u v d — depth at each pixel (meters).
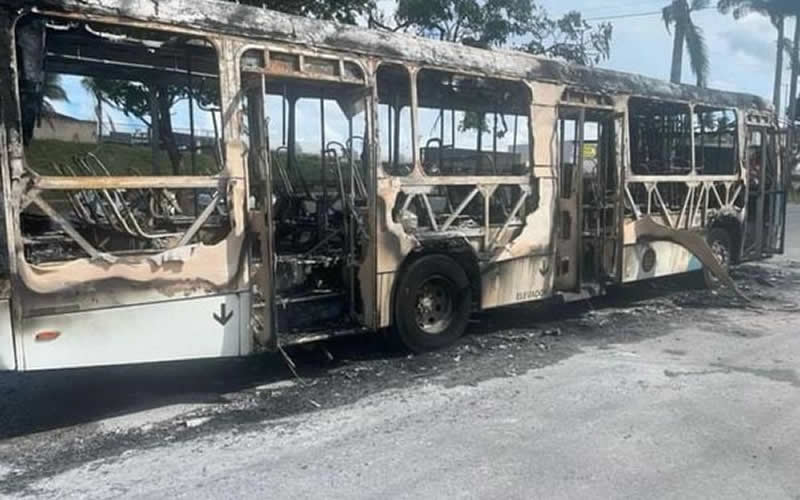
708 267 9.14
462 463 4.11
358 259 6.25
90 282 4.61
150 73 6.12
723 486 3.80
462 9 13.89
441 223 6.66
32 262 4.51
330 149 6.88
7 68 4.22
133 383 5.75
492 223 7.19
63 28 4.79
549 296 7.72
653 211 9.01
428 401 5.26
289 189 7.21
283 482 3.88
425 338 6.63
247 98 5.38
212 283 5.15
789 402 5.20
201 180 5.06
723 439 4.47
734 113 10.22
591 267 8.50
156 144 6.09
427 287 6.72
